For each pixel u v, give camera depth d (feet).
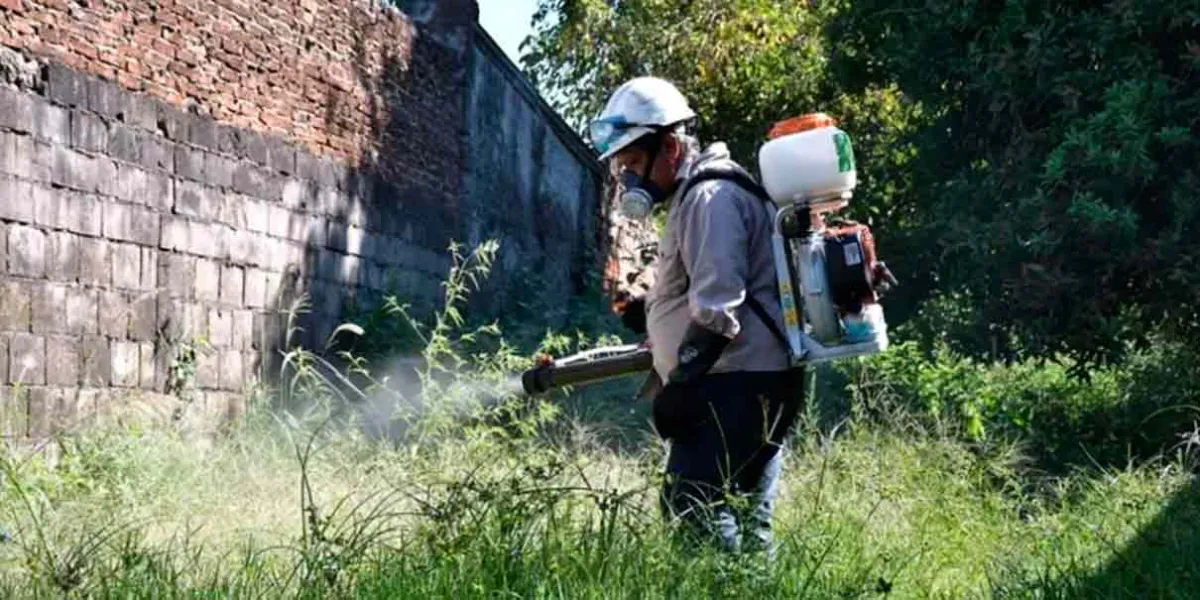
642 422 40.98
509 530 16.94
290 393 41.50
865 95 73.26
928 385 40.78
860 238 18.13
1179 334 44.09
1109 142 40.83
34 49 34.68
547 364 19.61
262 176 44.04
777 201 18.02
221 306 41.78
